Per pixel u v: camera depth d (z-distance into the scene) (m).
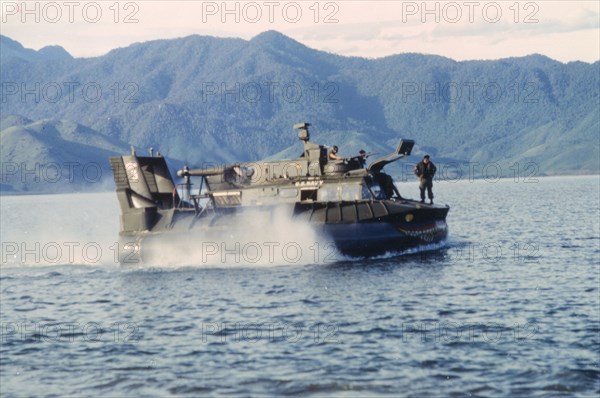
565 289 101.25
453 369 68.12
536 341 75.69
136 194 134.75
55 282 119.50
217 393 64.06
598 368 67.38
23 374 69.94
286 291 103.00
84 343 79.81
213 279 114.44
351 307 92.69
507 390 63.25
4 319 93.81
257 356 73.19
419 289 102.38
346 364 70.06
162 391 64.81
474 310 89.75
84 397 64.00
